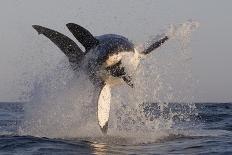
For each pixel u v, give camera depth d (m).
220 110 161.50
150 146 53.25
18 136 58.22
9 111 139.38
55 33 60.94
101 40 60.66
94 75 61.25
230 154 48.66
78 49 61.94
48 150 49.53
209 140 58.38
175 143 55.72
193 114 110.56
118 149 50.75
